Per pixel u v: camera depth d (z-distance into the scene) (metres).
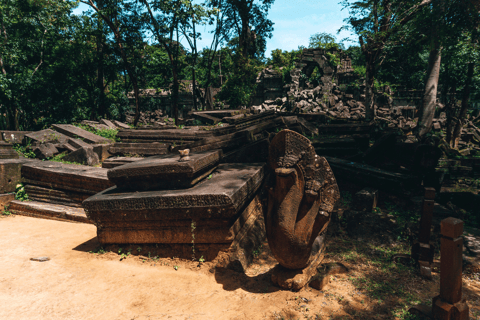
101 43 22.61
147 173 5.27
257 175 6.29
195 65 23.88
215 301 4.01
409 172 7.72
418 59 15.55
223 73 34.94
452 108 13.45
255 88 27.80
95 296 4.15
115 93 27.31
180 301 4.04
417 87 24.23
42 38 19.89
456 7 7.89
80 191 7.43
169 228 5.10
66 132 12.72
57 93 20.83
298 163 3.91
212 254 4.93
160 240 5.21
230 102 27.33
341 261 5.03
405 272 4.64
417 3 10.46
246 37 30.52
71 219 7.15
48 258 5.23
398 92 24.08
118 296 4.16
